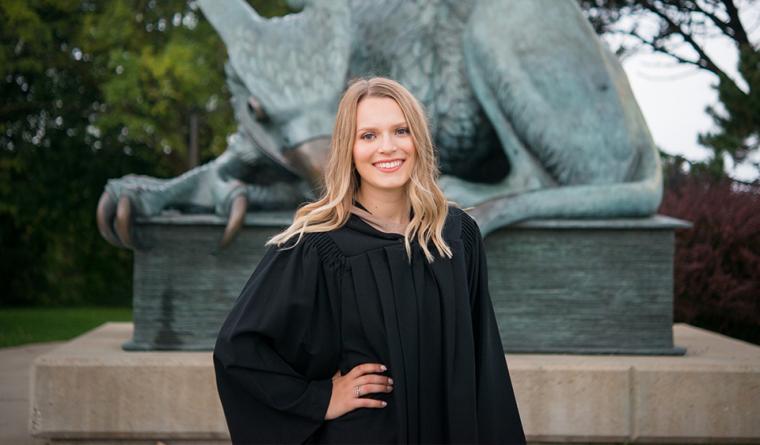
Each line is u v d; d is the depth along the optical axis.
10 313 12.94
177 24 15.05
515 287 3.87
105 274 17.36
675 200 7.22
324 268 2.25
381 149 2.27
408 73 4.19
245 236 3.88
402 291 2.23
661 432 3.56
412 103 2.32
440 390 2.23
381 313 2.21
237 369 2.17
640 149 4.08
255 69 3.91
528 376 3.57
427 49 4.21
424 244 2.25
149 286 3.87
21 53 15.40
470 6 4.23
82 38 14.81
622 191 3.89
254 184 4.31
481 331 2.37
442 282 2.26
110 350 3.83
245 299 2.25
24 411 4.77
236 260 3.88
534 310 3.87
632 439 3.58
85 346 3.97
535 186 3.99
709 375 3.57
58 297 16.47
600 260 3.88
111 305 17.48
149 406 3.55
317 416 2.15
